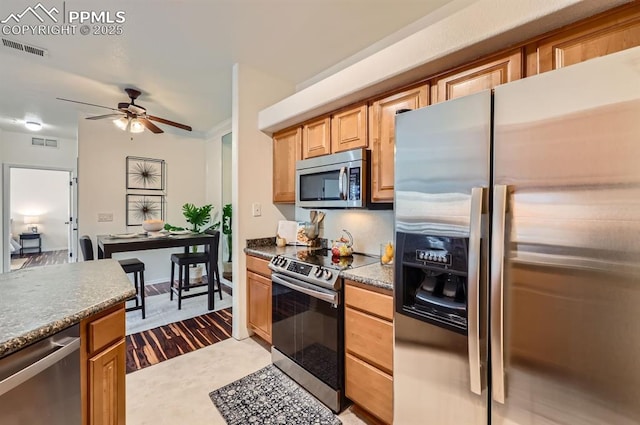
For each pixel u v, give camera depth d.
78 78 2.86
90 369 1.10
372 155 2.00
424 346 1.28
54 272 1.60
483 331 1.07
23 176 7.97
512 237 1.00
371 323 1.62
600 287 0.85
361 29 2.12
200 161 5.21
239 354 2.46
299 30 2.13
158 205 4.77
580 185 0.88
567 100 0.90
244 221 2.74
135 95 3.18
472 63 1.51
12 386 0.81
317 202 2.34
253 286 2.65
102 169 4.26
